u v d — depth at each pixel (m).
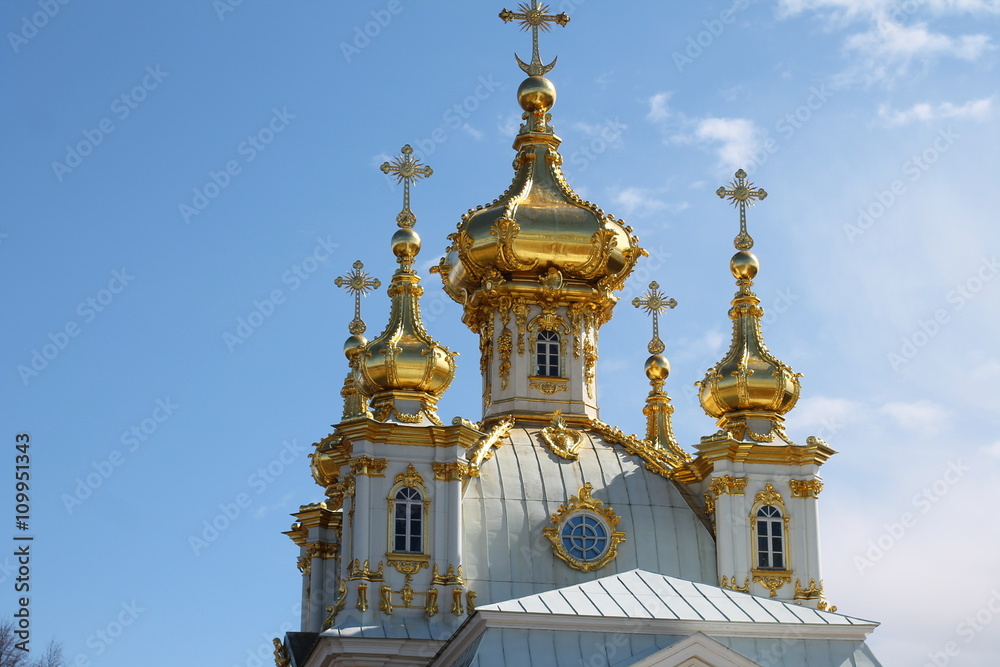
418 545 87.31
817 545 90.00
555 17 103.12
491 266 97.69
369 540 86.75
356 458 87.69
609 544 89.19
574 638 71.19
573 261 97.44
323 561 99.38
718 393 92.81
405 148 95.69
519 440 93.25
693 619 72.06
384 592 86.06
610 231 97.69
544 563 88.19
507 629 71.00
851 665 73.25
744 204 97.50
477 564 87.62
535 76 101.62
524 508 89.62
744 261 95.81
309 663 87.94
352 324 105.75
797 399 93.12
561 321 97.44
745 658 70.12
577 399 96.56
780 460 91.31
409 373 90.00
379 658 84.19
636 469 93.06
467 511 89.00
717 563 89.62
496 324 97.69
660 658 69.50
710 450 90.81
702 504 91.94
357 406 99.31
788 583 89.44
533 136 100.50
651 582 75.81
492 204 99.38
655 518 90.69
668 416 106.69
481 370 99.38
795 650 73.19
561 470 91.81
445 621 85.94
